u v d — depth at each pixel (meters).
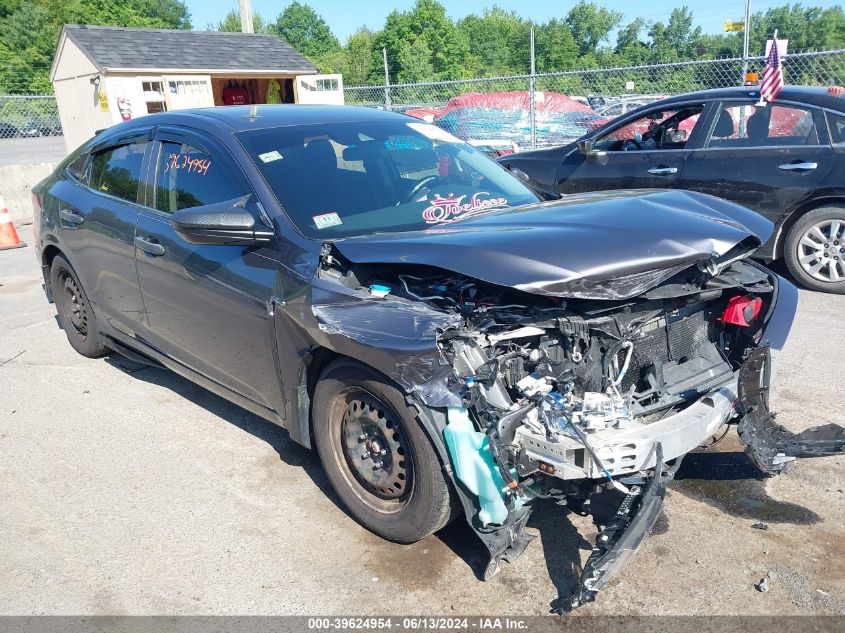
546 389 2.63
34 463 3.83
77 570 2.96
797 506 3.24
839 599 2.65
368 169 3.71
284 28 99.38
